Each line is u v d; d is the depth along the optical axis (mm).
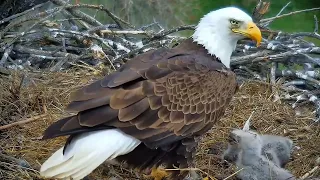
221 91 5684
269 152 6387
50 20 9414
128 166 5844
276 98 7555
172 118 5398
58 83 7594
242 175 6191
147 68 5410
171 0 14148
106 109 5117
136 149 5523
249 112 7305
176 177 5852
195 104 5516
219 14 5992
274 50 7965
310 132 7039
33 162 6254
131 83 5285
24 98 7176
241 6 15141
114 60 7938
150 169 5926
